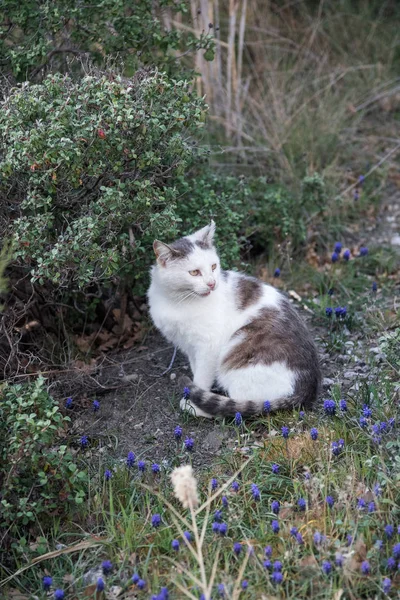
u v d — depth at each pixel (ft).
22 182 8.30
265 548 7.12
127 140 8.11
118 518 7.55
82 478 7.47
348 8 13.53
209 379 8.50
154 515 7.34
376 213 11.12
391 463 7.60
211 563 7.16
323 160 11.52
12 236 8.22
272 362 8.18
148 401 8.64
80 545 7.33
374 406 8.13
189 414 8.37
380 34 13.42
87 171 8.13
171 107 8.24
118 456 8.13
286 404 8.14
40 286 8.88
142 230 8.62
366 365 8.83
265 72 12.36
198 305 8.33
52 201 8.37
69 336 9.12
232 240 9.41
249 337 8.30
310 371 8.24
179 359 9.12
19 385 7.64
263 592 6.97
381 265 10.23
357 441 7.87
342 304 9.65
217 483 7.64
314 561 7.10
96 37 9.07
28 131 7.93
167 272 8.27
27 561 7.35
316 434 7.75
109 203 8.11
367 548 7.14
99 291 9.08
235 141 11.38
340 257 10.41
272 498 7.61
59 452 7.47
